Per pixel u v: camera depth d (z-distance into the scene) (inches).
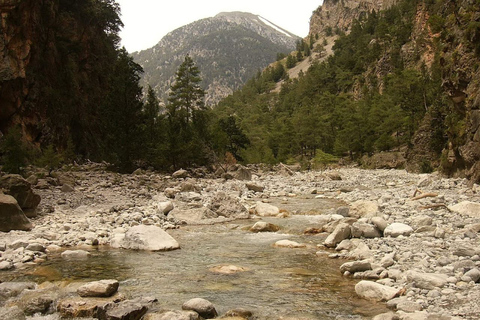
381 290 293.7
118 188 983.6
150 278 356.5
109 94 1489.9
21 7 1637.6
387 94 3666.3
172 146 1513.3
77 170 1441.9
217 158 1836.9
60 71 2015.3
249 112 6678.2
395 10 6456.7
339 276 357.1
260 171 1963.6
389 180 1343.5
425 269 336.5
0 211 521.3
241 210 693.3
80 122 2102.6
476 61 1032.2
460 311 249.0
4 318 259.6
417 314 244.8
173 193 896.3
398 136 2844.5
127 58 1585.9
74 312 273.9
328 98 4921.3
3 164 1072.2
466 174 1019.3
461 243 416.5
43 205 703.1
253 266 394.0
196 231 581.3
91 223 589.9
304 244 485.1
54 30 2000.5
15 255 419.5
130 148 1422.2
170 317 256.2
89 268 388.8
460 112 1133.1
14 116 1643.7
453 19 1214.9
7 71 1569.9
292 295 309.6
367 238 478.6
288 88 7751.0
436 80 2348.7
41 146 1744.6
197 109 2810.0
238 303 294.5
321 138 3550.7
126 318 261.7
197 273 371.2
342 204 821.9
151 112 1690.5
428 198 730.8
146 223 605.3
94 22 2447.1
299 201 883.4
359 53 6003.9
